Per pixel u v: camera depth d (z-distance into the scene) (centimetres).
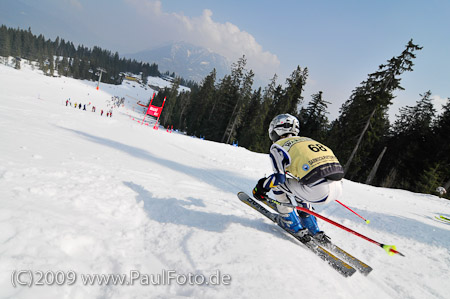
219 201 367
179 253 195
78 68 14000
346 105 3259
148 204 284
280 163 222
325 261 229
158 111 2353
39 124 745
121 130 1348
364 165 2741
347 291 189
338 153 2533
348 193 848
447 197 1984
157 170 526
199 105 5006
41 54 13275
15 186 222
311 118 3509
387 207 677
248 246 208
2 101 1220
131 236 211
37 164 312
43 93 4969
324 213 486
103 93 9962
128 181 347
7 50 11981
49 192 231
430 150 2323
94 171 358
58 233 167
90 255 169
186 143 1506
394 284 246
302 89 3847
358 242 353
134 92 14575
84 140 688
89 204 238
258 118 3666
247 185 645
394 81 2089
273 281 165
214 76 4997
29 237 153
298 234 249
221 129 4212
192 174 600
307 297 158
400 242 382
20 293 118
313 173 207
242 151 1659
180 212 277
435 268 300
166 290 157
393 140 2936
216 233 230
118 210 249
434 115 2888
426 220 581
